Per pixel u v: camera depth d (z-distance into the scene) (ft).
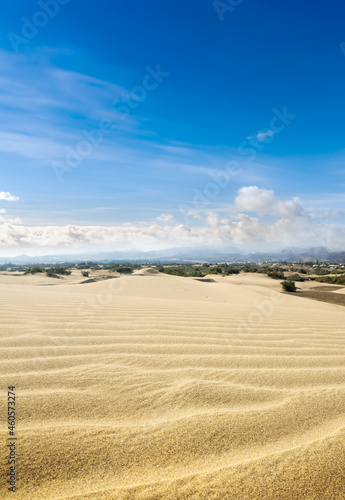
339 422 6.47
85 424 6.02
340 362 10.58
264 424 6.31
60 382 7.86
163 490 4.51
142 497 4.37
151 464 5.07
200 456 5.30
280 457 5.29
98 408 6.68
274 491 4.51
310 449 5.51
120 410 6.66
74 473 4.81
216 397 7.46
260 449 5.53
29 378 7.97
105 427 5.97
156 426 6.09
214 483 4.66
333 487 4.62
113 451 5.30
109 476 4.80
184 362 9.82
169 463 5.11
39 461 4.94
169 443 5.57
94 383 7.92
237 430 6.05
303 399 7.50
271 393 7.83
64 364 9.11
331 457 5.25
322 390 8.10
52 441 5.40
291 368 9.77
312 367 9.93
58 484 4.60
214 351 11.18
